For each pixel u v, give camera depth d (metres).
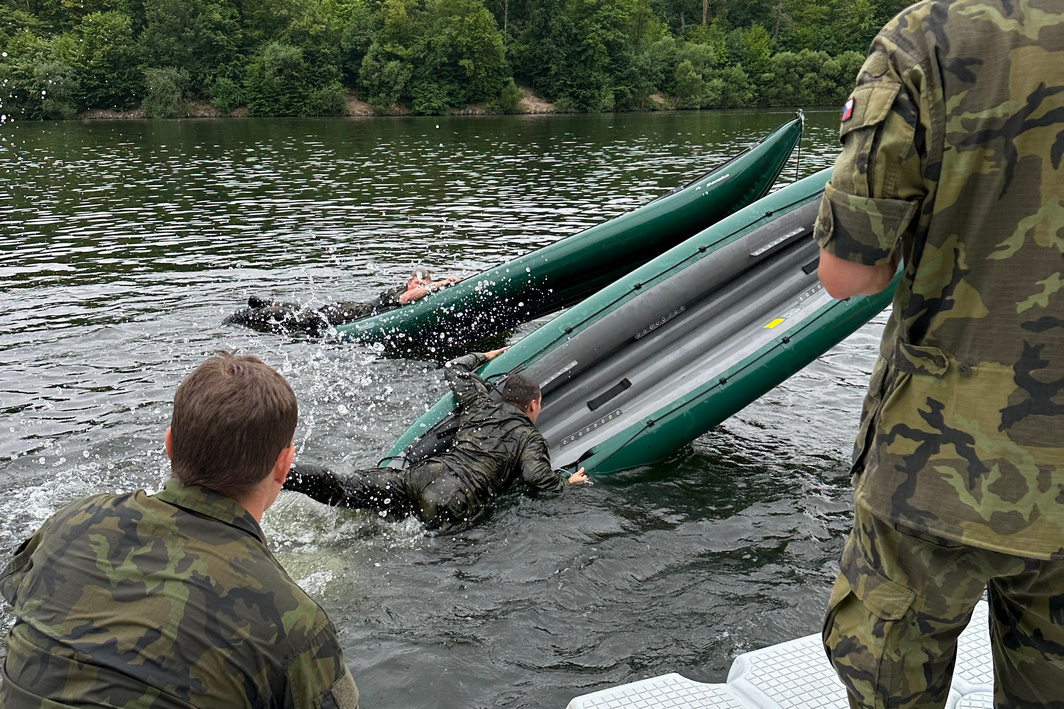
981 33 1.23
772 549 3.90
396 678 3.00
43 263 9.99
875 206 1.26
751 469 4.77
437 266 9.84
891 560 1.41
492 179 18.41
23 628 1.51
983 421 1.28
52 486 4.49
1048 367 1.23
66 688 1.43
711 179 7.42
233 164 21.83
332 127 37.78
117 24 46.59
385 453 4.98
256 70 48.78
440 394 5.94
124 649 1.45
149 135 32.31
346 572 3.69
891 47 1.29
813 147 24.31
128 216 13.53
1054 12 1.21
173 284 8.93
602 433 5.04
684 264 5.62
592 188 16.83
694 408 4.84
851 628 1.49
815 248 5.80
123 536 1.56
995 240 1.25
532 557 3.82
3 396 5.73
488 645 3.19
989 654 2.13
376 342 7.04
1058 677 1.42
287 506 4.19
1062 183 1.20
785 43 65.62
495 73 53.59
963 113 1.23
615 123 40.28
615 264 7.52
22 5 49.69
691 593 3.53
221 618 1.50
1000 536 1.27
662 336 5.53
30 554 1.67
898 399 1.37
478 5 53.00
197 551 1.54
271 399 1.65
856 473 1.49
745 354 5.15
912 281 1.34
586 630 3.29
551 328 5.41
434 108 51.69
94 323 7.45
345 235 11.78
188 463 1.60
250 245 11.07
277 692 1.54
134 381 6.04
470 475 4.21
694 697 2.04
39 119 43.75
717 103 58.88
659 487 4.53
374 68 51.28
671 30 70.00
